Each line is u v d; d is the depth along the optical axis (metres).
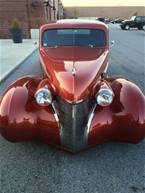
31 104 4.21
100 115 4.08
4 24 22.34
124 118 4.09
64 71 4.29
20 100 4.17
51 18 39.50
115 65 11.21
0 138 4.93
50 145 4.41
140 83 8.32
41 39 5.57
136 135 4.17
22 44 18.97
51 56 5.02
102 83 4.34
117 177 3.83
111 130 4.18
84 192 3.55
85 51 5.26
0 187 3.64
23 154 4.41
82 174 3.91
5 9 22.00
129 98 4.18
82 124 4.07
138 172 3.94
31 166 4.11
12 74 9.82
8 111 4.10
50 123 4.07
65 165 4.11
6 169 4.04
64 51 5.25
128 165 4.11
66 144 4.10
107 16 93.69
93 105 4.15
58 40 5.55
